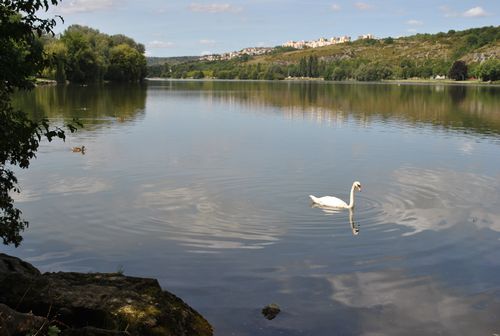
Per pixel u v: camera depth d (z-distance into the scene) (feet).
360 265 43.50
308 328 33.19
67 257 44.73
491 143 112.47
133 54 468.34
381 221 55.67
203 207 60.34
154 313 28.99
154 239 49.32
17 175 75.66
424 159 92.58
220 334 32.12
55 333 23.99
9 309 24.23
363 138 119.55
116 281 32.83
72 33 392.06
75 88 329.93
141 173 78.28
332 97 286.46
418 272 42.14
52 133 37.47
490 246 48.14
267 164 86.33
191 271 41.91
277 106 217.56
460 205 62.18
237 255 45.47
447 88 426.51
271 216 57.16
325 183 73.67
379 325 33.71
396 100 260.62
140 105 211.61
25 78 37.14
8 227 41.45
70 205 60.39
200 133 126.11
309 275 41.32
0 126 35.96
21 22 35.19
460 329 33.35
